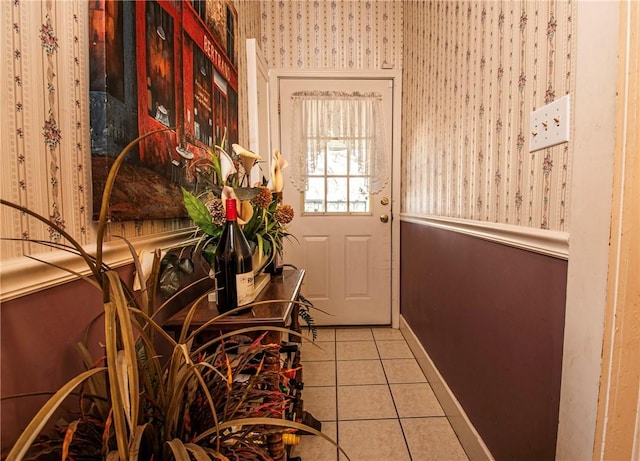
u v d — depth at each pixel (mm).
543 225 836
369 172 2520
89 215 651
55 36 572
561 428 734
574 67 715
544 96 830
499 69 1062
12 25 496
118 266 738
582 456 675
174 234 1037
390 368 1967
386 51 2445
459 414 1383
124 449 376
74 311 614
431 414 1552
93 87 647
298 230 2564
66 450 376
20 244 509
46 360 552
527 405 911
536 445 867
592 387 650
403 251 2477
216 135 1340
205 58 1214
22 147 513
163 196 892
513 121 981
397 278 2580
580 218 668
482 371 1191
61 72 586
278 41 2420
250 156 945
